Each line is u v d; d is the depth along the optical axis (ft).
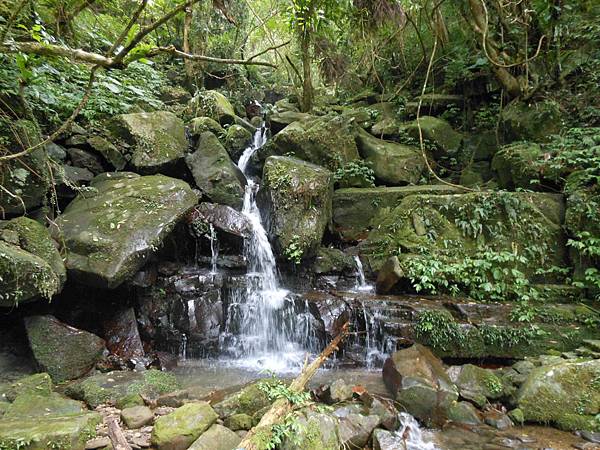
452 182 28.07
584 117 23.76
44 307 17.20
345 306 19.63
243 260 22.39
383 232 23.52
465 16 26.61
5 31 9.95
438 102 32.07
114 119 23.18
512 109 26.61
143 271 19.06
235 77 39.52
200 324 19.24
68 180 19.03
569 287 19.26
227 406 13.08
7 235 15.03
